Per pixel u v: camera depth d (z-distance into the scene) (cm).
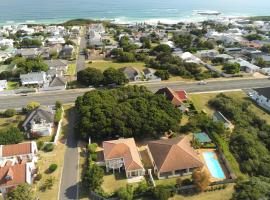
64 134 9338
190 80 13962
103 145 8144
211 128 9056
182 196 6762
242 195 6412
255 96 11862
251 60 16925
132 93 10781
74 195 6850
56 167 7719
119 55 17438
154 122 8712
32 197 6338
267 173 7456
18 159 7969
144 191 6706
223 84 13425
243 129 9319
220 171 7600
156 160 7562
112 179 7331
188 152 7619
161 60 16375
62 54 18188
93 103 9800
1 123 10112
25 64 14975
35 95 12500
